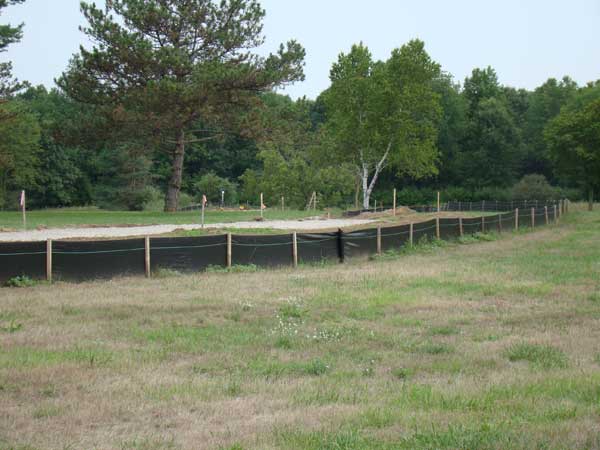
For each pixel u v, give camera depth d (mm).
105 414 6332
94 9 35875
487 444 5211
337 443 5340
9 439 5633
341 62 58531
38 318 11203
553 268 18328
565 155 55469
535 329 10453
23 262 14977
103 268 15961
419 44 56469
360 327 10656
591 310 12086
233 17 40312
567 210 53625
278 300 13070
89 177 82438
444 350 9062
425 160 58812
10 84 38031
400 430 5703
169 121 36188
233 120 40000
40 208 76000
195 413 6375
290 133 42094
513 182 93000
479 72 102125
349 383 7445
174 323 10875
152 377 7645
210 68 35719
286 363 8359
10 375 7629
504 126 91438
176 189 45281
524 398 6656
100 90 38219
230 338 9781
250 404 6629
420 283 15547
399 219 39812
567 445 5160
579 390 6898
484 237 28953
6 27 37125
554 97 97375
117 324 10766
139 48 35062
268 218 38062
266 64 38969
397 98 56094
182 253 17188
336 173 63406
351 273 17453
